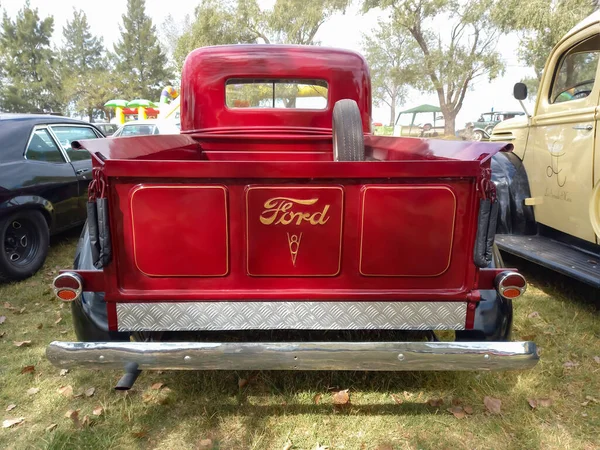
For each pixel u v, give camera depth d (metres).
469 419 2.32
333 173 1.90
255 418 2.34
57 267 4.62
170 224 1.94
